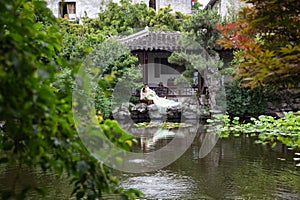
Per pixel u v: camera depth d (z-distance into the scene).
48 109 1.21
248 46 2.07
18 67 1.10
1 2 1.16
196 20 11.01
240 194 4.07
